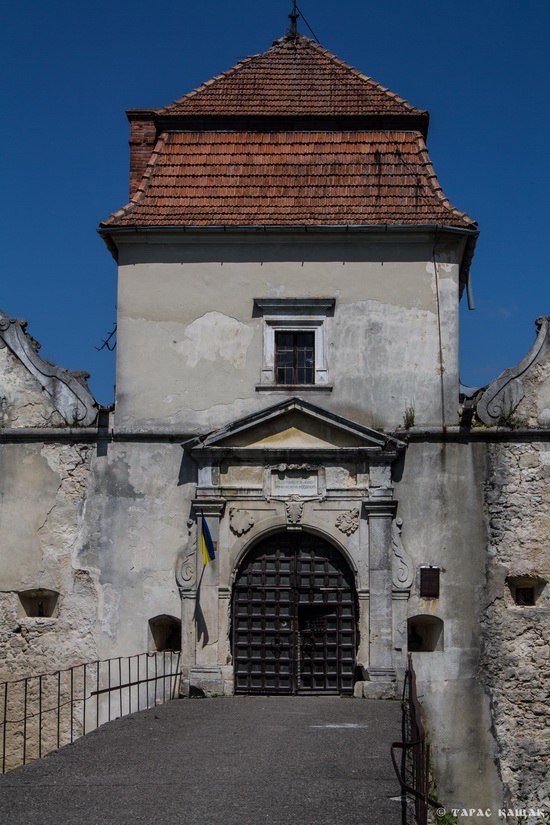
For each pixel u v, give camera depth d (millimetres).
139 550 23141
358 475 22969
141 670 22625
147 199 24859
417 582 22641
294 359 23922
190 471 23344
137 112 27703
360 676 22453
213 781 13148
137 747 15602
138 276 24234
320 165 25297
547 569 22578
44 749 22562
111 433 23531
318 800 12203
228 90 26766
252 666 22891
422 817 11062
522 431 23000
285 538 23234
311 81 26953
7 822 11328
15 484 23609
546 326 23672
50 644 23000
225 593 22812
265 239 24172
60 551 23297
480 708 22172
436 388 23547
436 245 24047
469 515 22875
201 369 23828
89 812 11727
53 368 24031
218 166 25422
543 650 22312
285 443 23172
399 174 25031
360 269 24031
